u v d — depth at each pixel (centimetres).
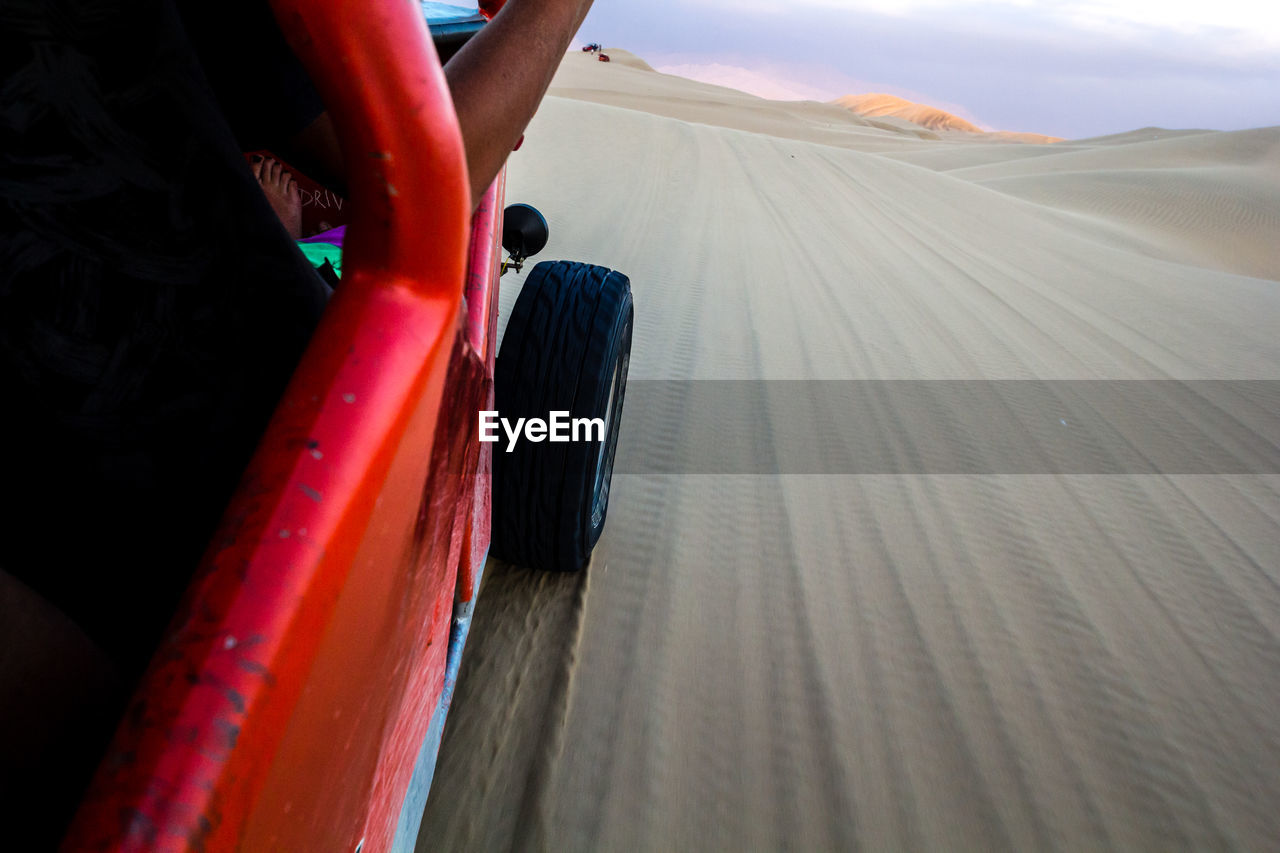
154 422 55
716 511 307
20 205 46
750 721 212
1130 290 970
